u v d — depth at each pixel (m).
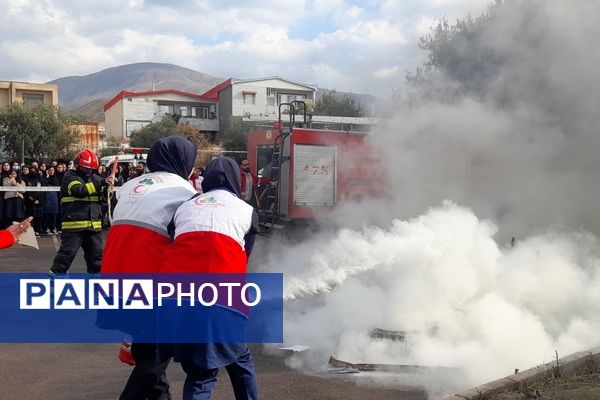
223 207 3.22
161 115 57.47
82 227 7.30
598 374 4.25
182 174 3.59
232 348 3.13
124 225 3.35
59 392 4.23
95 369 4.74
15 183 13.16
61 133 33.25
